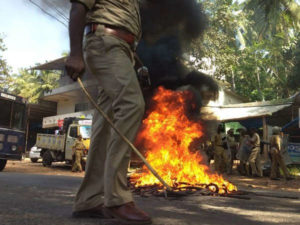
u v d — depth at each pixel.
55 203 2.51
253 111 15.91
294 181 8.69
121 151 1.74
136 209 1.74
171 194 3.54
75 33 1.69
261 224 2.02
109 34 1.81
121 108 1.76
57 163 17.14
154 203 2.91
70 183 4.70
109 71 1.78
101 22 1.81
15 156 10.12
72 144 12.64
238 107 17.03
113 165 1.73
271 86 30.69
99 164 1.98
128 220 1.69
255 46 27.48
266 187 6.88
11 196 2.83
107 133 2.03
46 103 29.20
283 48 27.55
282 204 3.30
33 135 33.03
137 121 1.80
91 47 1.82
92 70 1.85
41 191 3.40
